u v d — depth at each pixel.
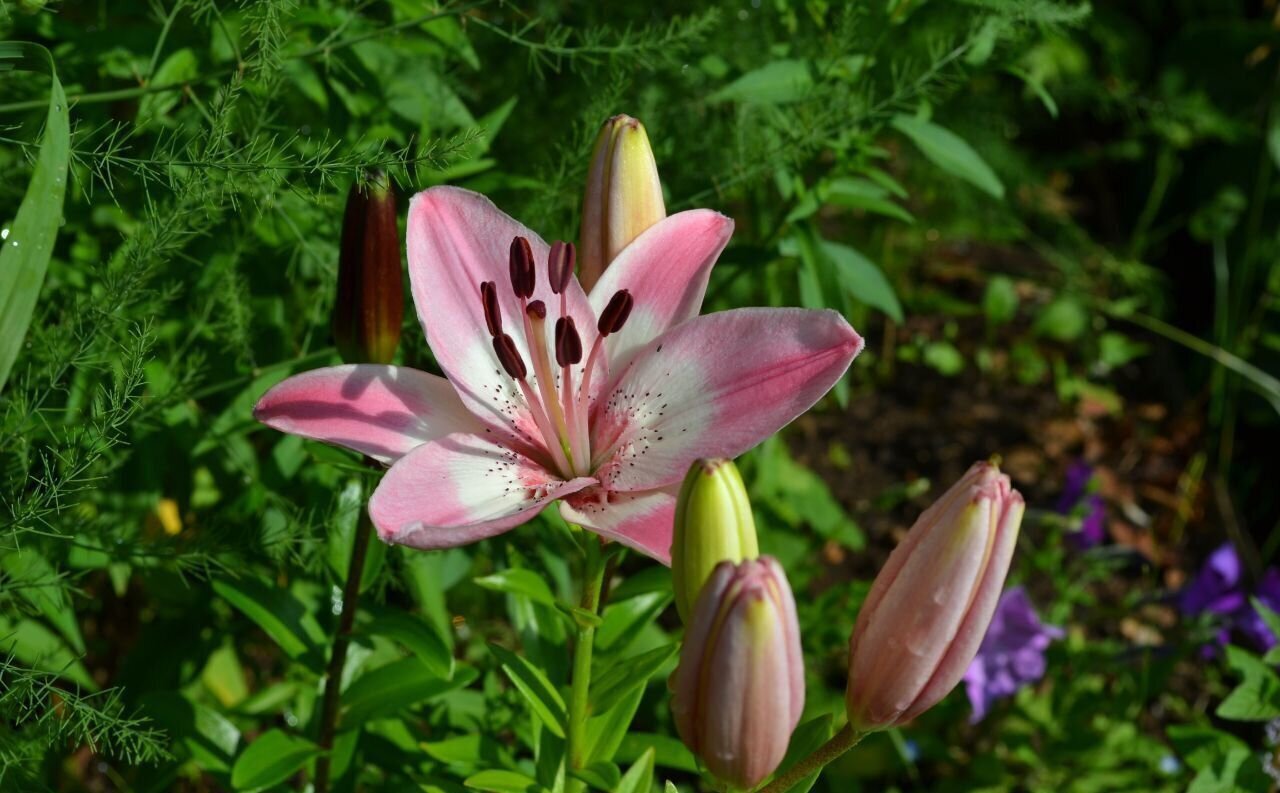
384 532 0.51
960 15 0.86
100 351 0.64
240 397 0.69
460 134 0.61
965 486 0.49
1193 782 0.69
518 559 0.66
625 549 0.59
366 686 0.65
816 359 0.54
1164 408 1.30
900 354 1.30
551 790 0.59
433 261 0.56
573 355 0.54
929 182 1.21
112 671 0.82
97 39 0.69
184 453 0.75
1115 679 0.89
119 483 0.72
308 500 0.70
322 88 0.70
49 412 0.68
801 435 1.20
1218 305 1.31
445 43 0.71
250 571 0.65
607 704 0.58
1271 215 1.38
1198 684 0.98
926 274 1.41
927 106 0.72
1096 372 1.33
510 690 0.73
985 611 0.49
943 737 0.89
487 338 0.57
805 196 0.72
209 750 0.66
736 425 0.54
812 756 0.52
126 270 0.61
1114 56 1.35
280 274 0.74
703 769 0.52
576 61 0.79
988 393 1.28
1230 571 0.86
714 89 0.82
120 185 0.68
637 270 0.56
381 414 0.55
